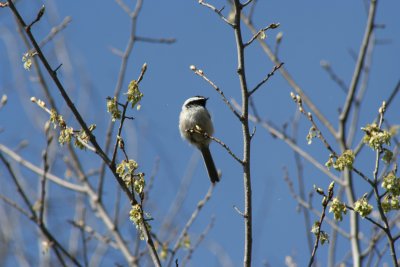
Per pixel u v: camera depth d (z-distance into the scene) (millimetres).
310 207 10992
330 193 7121
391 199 6984
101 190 12125
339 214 6723
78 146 7469
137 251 11016
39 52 7449
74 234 12094
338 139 11852
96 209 12352
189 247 10484
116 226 11602
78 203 12758
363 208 6730
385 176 7051
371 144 7031
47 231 9898
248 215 7672
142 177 7211
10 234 12227
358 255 10219
